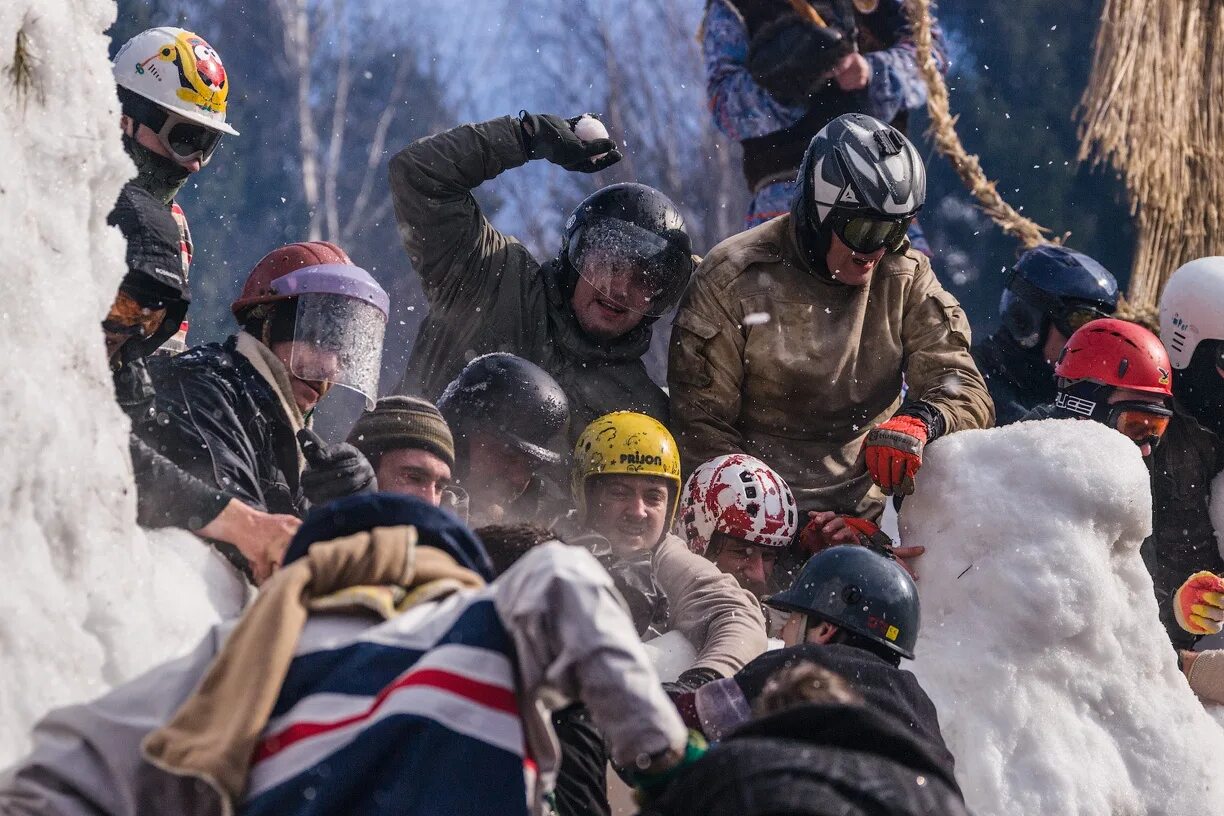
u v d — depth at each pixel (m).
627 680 4.09
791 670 4.67
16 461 4.79
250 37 48.41
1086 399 10.31
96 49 5.51
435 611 4.29
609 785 6.75
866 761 4.12
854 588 6.78
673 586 7.87
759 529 8.71
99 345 5.34
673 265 9.10
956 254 36.62
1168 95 13.00
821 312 9.27
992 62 37.69
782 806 3.94
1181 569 10.91
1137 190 13.07
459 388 8.34
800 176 9.16
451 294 9.35
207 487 5.99
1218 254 13.14
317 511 4.58
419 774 3.97
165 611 5.39
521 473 8.26
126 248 5.86
